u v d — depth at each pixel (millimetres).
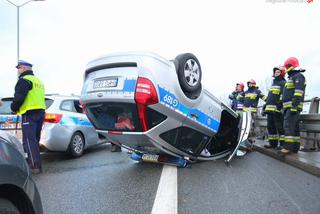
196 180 4672
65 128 6738
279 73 7578
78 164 6176
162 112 4691
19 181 1972
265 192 4008
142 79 4469
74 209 3393
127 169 5574
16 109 5262
